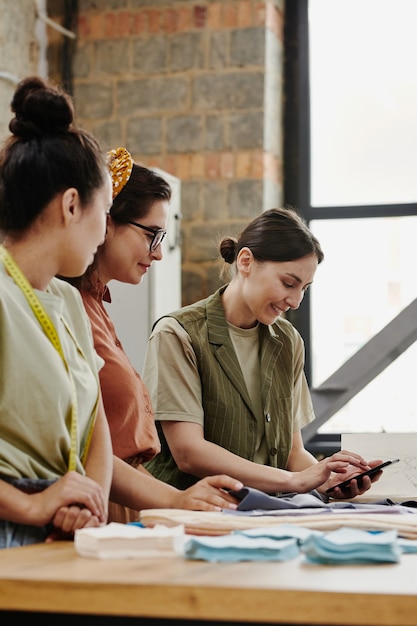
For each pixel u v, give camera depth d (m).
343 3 5.94
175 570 1.29
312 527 1.75
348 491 2.78
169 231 5.19
